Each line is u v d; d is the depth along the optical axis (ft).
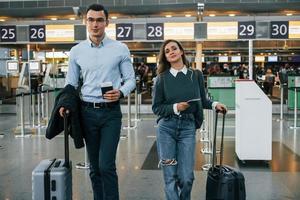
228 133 29.19
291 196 14.32
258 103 18.93
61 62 57.93
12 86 49.03
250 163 19.35
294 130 30.32
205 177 16.85
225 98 39.34
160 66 11.68
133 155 21.61
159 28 37.68
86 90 10.75
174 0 36.88
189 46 52.70
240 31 37.04
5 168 18.98
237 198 10.64
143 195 14.52
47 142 25.96
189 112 11.22
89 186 15.67
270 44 60.75
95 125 10.75
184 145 11.24
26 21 41.75
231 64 76.02
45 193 9.79
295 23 36.65
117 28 37.91
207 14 39.81
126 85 10.75
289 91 38.70
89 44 10.84
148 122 35.76
